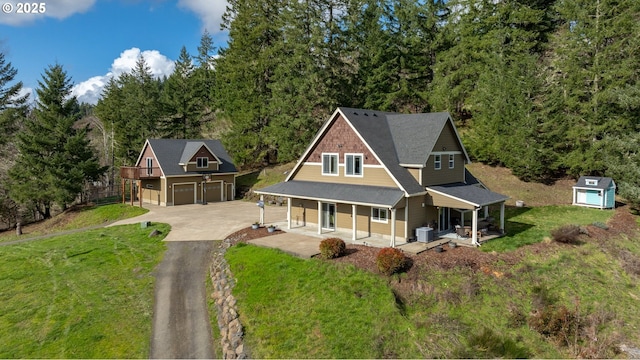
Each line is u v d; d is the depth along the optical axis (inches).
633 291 753.6
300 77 1721.2
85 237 1152.8
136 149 2239.2
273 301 658.2
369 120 1020.5
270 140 1803.6
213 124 2471.7
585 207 1253.1
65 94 1758.1
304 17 1721.2
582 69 1381.6
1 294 767.1
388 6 1765.5
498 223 1080.8
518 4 1630.2
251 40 1887.3
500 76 1460.4
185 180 1670.8
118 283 799.1
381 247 822.5
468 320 610.2
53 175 1653.5
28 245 1119.0
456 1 1742.1
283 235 978.7
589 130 1333.7
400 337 558.6
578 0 1387.8
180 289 772.0
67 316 673.0
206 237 1069.1
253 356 545.0
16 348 590.2
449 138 999.0
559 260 816.9
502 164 1547.7
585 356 560.4
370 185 935.0
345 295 644.1
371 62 1708.9
